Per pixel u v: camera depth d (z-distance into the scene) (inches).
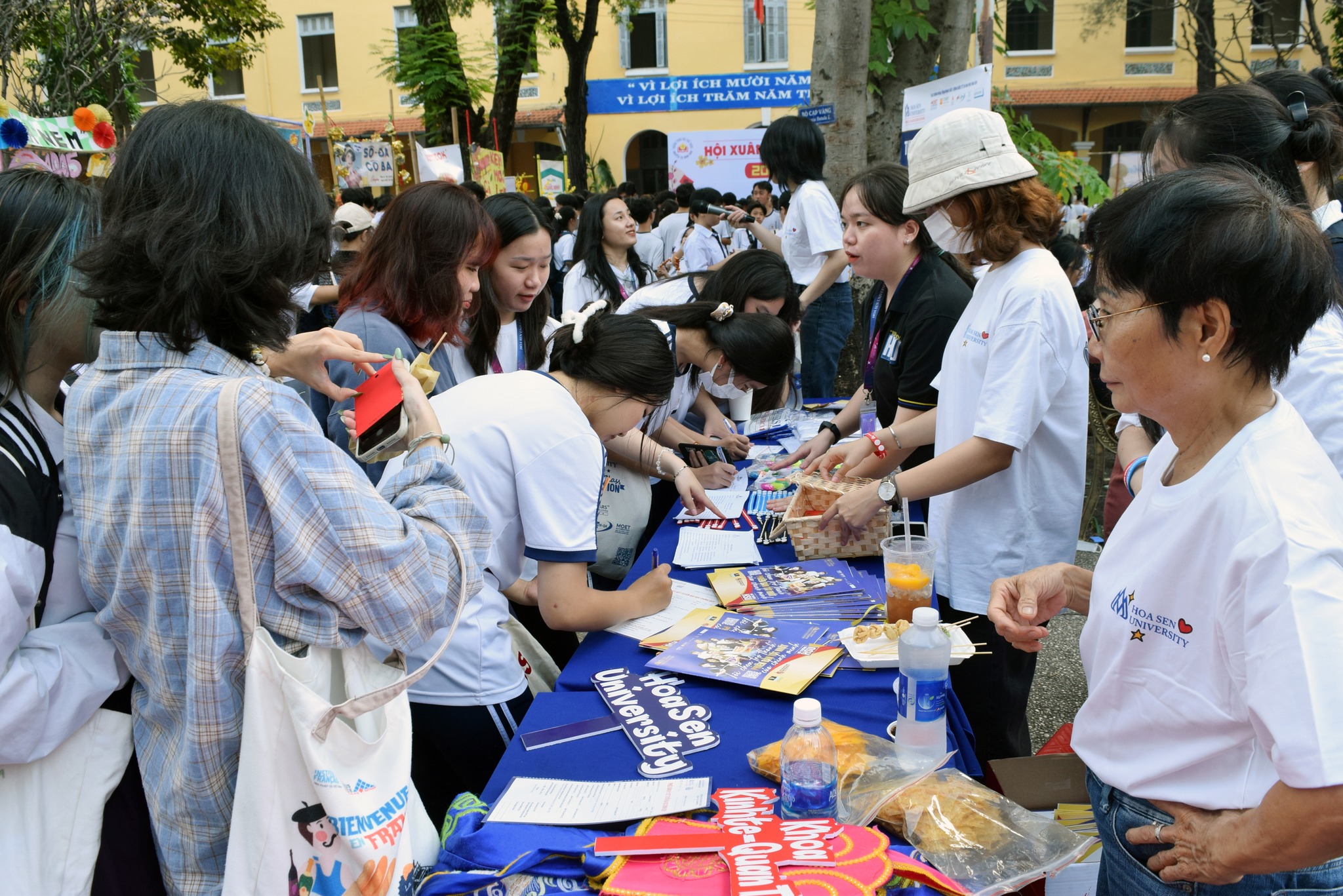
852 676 61.7
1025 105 730.2
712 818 46.7
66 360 46.9
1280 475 34.6
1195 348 36.4
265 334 42.2
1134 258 36.5
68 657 41.6
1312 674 31.3
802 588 76.0
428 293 84.9
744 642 66.2
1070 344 71.8
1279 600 32.6
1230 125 56.1
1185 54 706.2
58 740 41.0
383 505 42.7
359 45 752.3
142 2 348.5
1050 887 50.2
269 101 768.9
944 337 89.0
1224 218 34.8
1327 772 30.4
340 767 39.3
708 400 129.6
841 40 196.4
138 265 39.8
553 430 64.2
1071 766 56.1
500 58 513.0
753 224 241.9
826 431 113.9
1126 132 751.7
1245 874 35.1
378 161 326.3
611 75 760.3
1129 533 41.4
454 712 64.8
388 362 50.4
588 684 62.9
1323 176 60.3
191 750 39.8
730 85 744.3
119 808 44.2
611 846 43.1
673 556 88.0
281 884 39.7
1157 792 39.4
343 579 40.3
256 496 39.7
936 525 83.7
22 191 44.5
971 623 78.3
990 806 46.4
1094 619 43.3
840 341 181.8
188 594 39.7
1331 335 51.0
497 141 529.0
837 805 46.4
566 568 65.5
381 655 52.9
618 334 70.4
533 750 54.6
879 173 90.9
